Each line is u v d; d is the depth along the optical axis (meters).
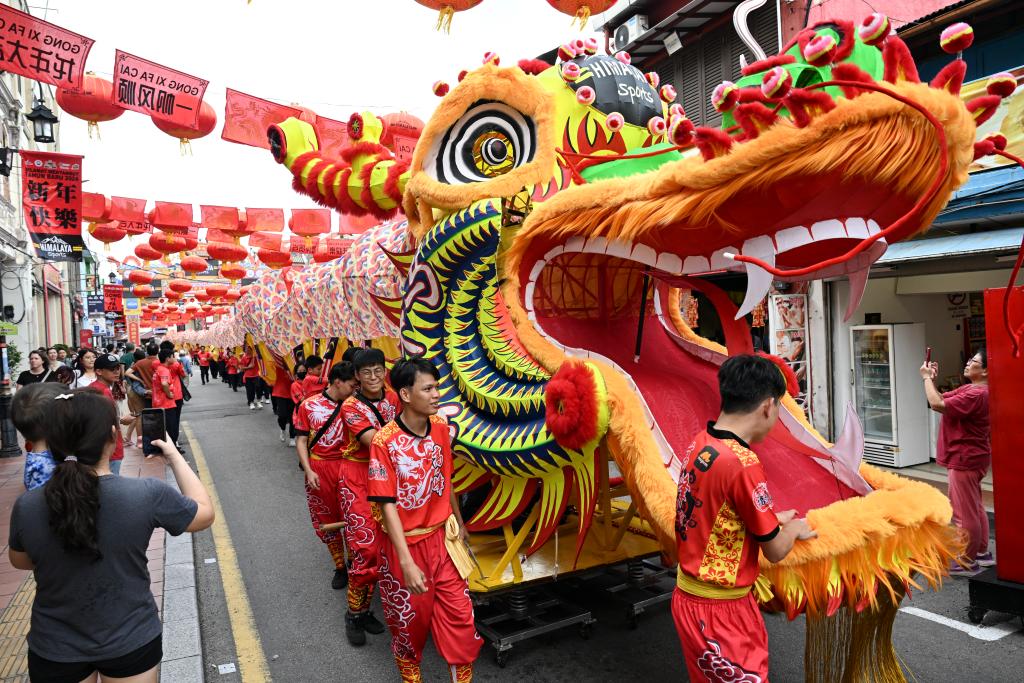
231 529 6.41
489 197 3.60
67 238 9.10
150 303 31.45
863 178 2.23
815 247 2.86
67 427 2.10
